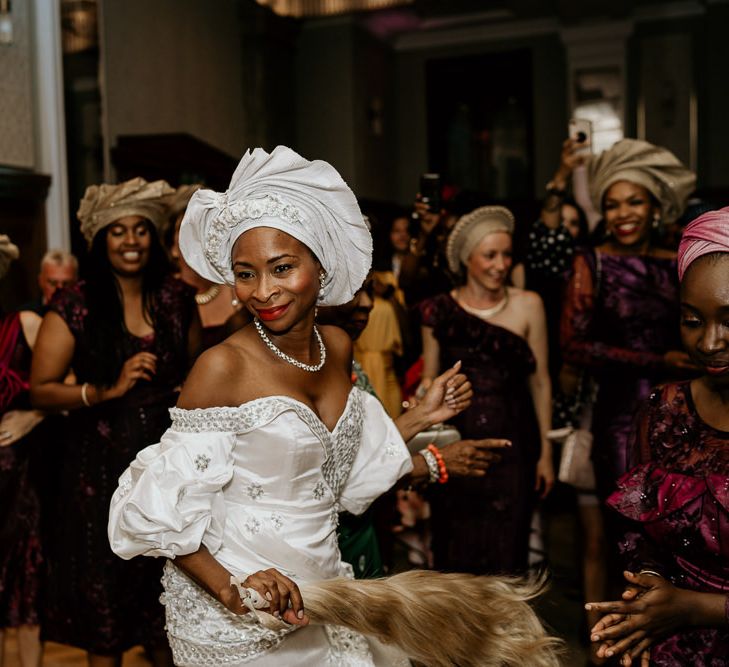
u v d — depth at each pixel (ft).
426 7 35.86
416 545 15.16
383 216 36.14
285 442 5.42
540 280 14.11
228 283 5.90
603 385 11.02
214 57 28.04
